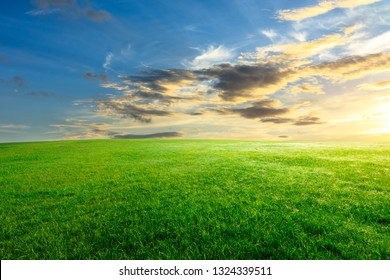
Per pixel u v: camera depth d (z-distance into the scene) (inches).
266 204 378.9
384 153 1019.9
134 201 430.3
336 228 287.9
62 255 248.1
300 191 450.9
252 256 235.1
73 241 279.1
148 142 2154.3
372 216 327.6
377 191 449.1
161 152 1258.0
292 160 839.7
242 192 456.8
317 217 323.3
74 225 325.7
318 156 931.3
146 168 774.5
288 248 244.2
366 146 1386.6
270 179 551.5
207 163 819.4
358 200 396.2
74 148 1644.9
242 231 282.4
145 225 313.1
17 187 578.2
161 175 644.7
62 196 490.6
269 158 897.5
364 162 772.0
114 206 406.6
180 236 276.4
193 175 624.4
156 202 413.7
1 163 1069.8
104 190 519.5
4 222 348.8
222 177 588.7
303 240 258.7
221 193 454.6
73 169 804.6
